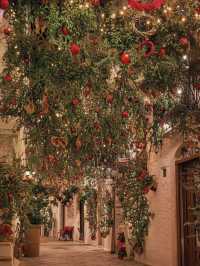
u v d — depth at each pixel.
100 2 6.12
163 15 6.14
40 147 9.87
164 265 12.06
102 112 9.04
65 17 5.79
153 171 13.02
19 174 8.43
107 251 18.33
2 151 11.30
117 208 17.53
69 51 5.95
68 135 9.43
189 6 6.24
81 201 22.41
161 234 12.38
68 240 26.00
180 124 8.98
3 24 6.57
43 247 20.70
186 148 9.62
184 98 8.78
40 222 16.47
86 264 13.84
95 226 21.03
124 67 6.91
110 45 6.26
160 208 12.49
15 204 8.27
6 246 8.69
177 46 6.44
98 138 9.71
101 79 6.88
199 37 6.79
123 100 8.23
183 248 11.22
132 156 13.88
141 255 14.05
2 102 8.34
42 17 5.90
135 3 4.79
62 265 13.62
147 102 9.73
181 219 11.30
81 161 11.53
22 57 6.30
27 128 9.12
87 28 5.94
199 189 7.92
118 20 6.24
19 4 5.78
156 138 10.96
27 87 7.31
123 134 10.38
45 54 6.09
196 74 8.05
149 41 6.02
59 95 6.77
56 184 15.79
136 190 13.49
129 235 14.92
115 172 14.30
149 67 6.91
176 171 11.38
